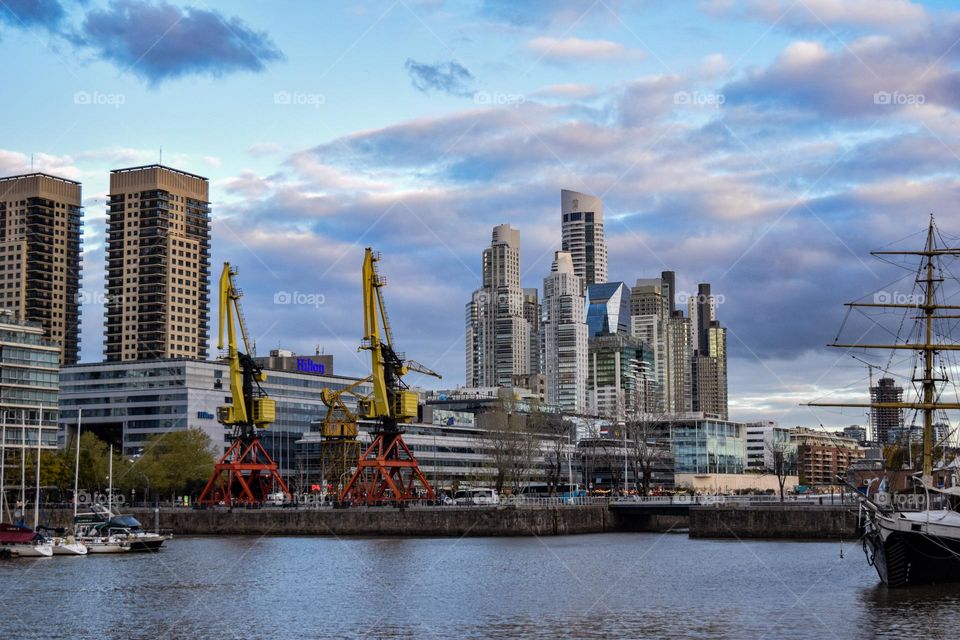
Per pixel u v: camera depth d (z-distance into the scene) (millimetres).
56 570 151250
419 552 176125
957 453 157125
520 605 114500
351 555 171375
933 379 149250
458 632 99375
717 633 97438
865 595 117875
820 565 149000
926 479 133500
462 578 138625
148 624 105312
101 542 178125
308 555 172125
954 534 120312
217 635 99500
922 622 101250
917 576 123375
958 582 125375
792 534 197750
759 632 97625
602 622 103625
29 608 115500
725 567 148000
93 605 117250
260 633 100062
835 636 95438
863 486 188625
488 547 185375
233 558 167875
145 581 137750
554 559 162125
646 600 117062
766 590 123375
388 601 118375
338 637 97688
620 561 158000
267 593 125688
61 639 98312
